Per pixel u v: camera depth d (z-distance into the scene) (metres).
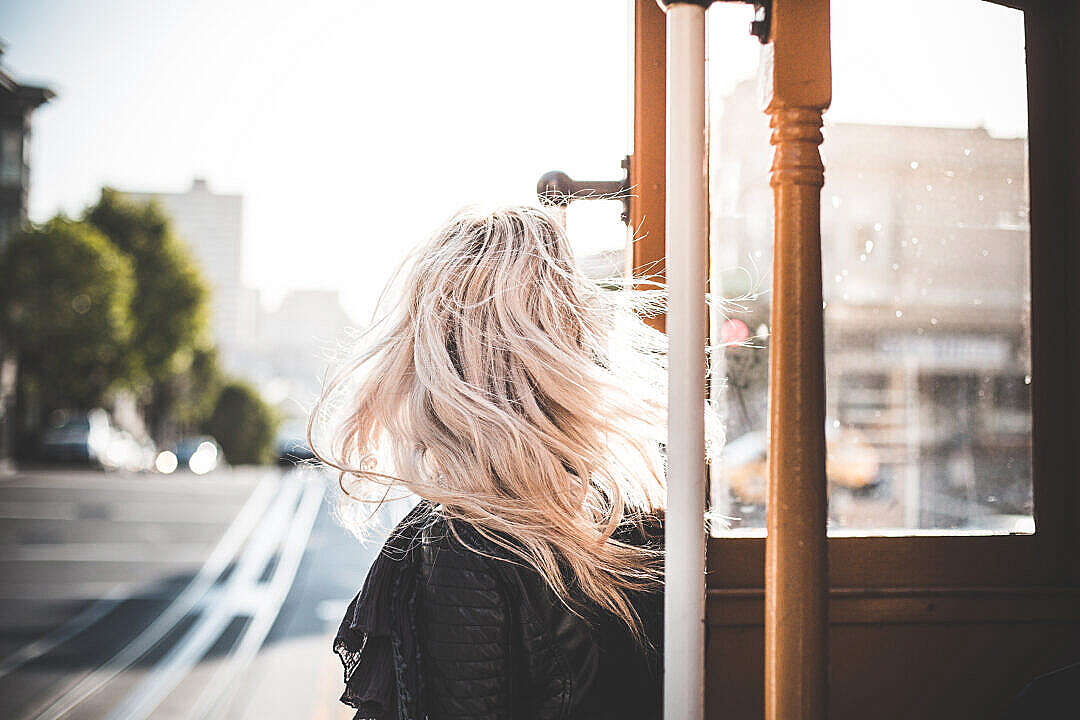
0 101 30.30
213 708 5.93
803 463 1.12
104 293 31.56
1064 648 1.71
